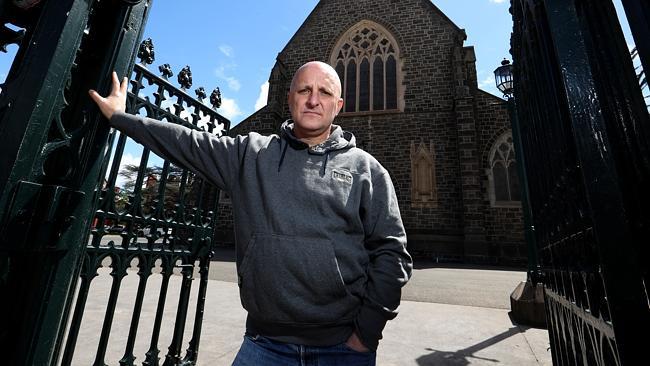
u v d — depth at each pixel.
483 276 9.52
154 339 2.24
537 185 2.27
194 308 4.59
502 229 13.95
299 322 1.28
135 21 1.43
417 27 17.56
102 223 1.91
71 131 1.15
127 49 1.36
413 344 3.53
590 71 1.12
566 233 1.52
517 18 2.28
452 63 16.31
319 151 1.50
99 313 4.02
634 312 0.91
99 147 1.25
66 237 1.11
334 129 1.65
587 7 1.23
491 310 5.23
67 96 1.17
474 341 3.66
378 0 18.47
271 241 1.31
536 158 2.21
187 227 2.51
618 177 1.02
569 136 1.32
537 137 2.10
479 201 13.94
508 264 13.39
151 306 4.50
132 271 7.54
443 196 15.05
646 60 0.91
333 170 1.46
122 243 2.04
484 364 3.02
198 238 2.60
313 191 1.37
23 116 0.99
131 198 2.09
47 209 1.02
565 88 1.13
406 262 1.43
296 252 1.28
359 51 18.30
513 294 4.72
